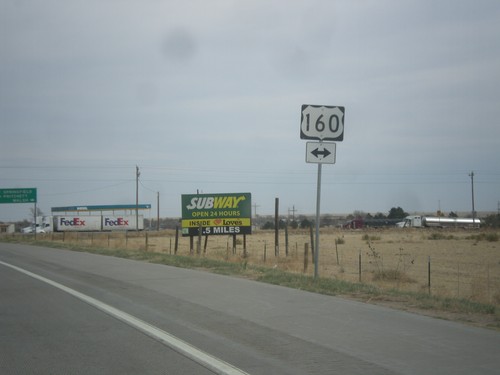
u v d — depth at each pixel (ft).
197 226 109.09
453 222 342.64
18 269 65.67
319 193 47.88
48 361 23.38
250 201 108.58
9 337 27.99
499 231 217.15
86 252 100.32
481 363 22.68
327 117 47.06
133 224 289.94
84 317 33.40
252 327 29.81
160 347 25.63
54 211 299.58
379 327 29.68
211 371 21.76
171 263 70.03
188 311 34.78
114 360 23.45
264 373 21.40
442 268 83.76
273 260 87.35
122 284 49.06
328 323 30.73
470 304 36.37
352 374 21.24
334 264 89.10
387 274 66.08
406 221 353.51
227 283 48.44
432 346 25.48
